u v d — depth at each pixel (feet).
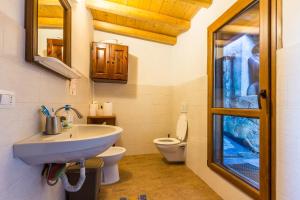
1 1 2.54
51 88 4.46
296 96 3.74
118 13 8.64
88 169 5.65
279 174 4.13
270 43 4.41
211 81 7.16
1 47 2.53
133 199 6.36
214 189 6.93
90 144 3.18
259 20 4.78
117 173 7.79
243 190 5.33
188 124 9.45
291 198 3.83
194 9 8.45
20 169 3.06
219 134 7.04
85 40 8.43
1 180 2.55
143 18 8.85
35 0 3.34
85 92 8.57
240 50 5.86
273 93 4.30
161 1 8.15
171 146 9.36
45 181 4.13
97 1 8.44
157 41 11.88
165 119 12.23
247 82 5.52
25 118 3.24
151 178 8.05
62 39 5.14
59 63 3.63
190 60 9.36
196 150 8.48
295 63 3.77
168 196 6.56
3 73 2.59
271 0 4.39
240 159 5.88
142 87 11.82
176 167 9.38
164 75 12.25
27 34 3.23
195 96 8.66
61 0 4.87
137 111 11.71
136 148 11.68
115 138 3.84
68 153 3.13
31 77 3.46
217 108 6.75
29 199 3.39
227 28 6.50
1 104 2.53
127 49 10.30
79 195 5.65
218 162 7.04
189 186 7.31
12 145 2.84
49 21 4.26
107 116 9.43
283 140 4.03
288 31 3.95
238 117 5.98
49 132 3.76
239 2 5.50
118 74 10.14
